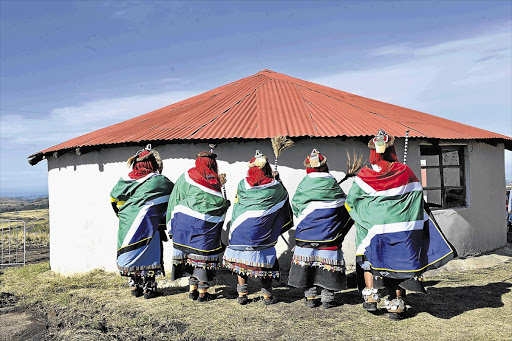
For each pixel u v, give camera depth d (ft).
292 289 19.07
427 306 16.26
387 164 14.33
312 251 15.81
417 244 14.03
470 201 26.63
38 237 53.72
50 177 28.63
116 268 24.12
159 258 18.33
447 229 25.08
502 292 18.03
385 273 14.08
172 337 14.34
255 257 16.38
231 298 17.98
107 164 24.47
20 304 19.48
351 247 22.65
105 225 24.58
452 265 23.53
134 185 18.07
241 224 16.56
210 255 17.25
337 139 22.52
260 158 16.75
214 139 21.97
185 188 17.33
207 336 13.89
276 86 31.86
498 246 28.58
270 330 14.21
